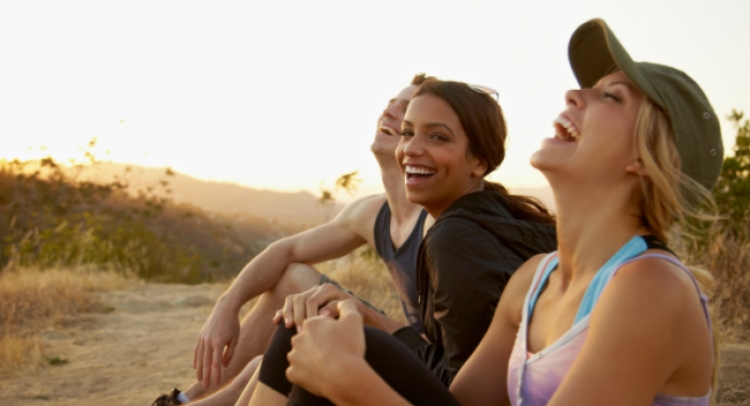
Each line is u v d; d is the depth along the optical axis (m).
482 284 1.66
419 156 2.00
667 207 1.23
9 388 3.60
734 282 3.82
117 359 4.39
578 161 1.27
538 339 1.38
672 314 1.12
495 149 2.03
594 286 1.24
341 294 1.79
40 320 5.49
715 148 1.28
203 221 35.12
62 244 9.99
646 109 1.23
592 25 1.38
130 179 17.78
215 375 2.46
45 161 13.94
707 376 1.20
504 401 1.56
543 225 1.81
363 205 2.61
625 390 1.12
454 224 1.74
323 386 1.27
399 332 2.05
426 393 1.40
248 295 2.57
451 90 1.99
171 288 8.34
